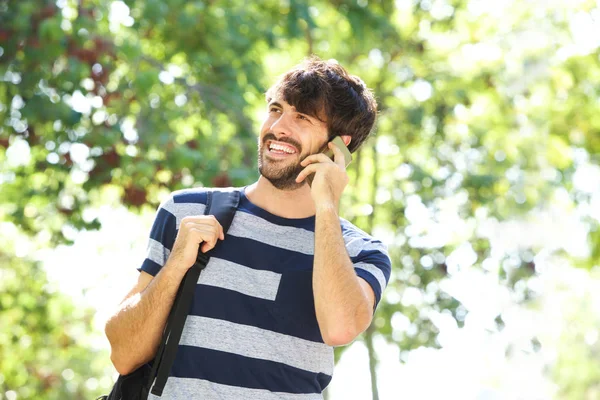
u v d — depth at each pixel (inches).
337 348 539.2
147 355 128.3
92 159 360.5
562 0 527.8
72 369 802.2
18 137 365.4
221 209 133.3
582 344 805.9
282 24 436.5
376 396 532.1
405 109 535.2
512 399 572.4
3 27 343.6
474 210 537.6
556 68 531.2
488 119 549.6
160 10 366.6
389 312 534.3
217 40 402.0
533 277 539.5
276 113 137.7
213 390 125.0
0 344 542.3
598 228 552.1
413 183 541.0
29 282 532.4
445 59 564.7
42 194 385.4
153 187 375.9
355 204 540.1
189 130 398.6
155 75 361.1
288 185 135.0
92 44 348.5
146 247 134.3
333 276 128.1
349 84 140.0
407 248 541.6
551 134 539.8
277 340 128.3
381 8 494.6
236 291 128.3
